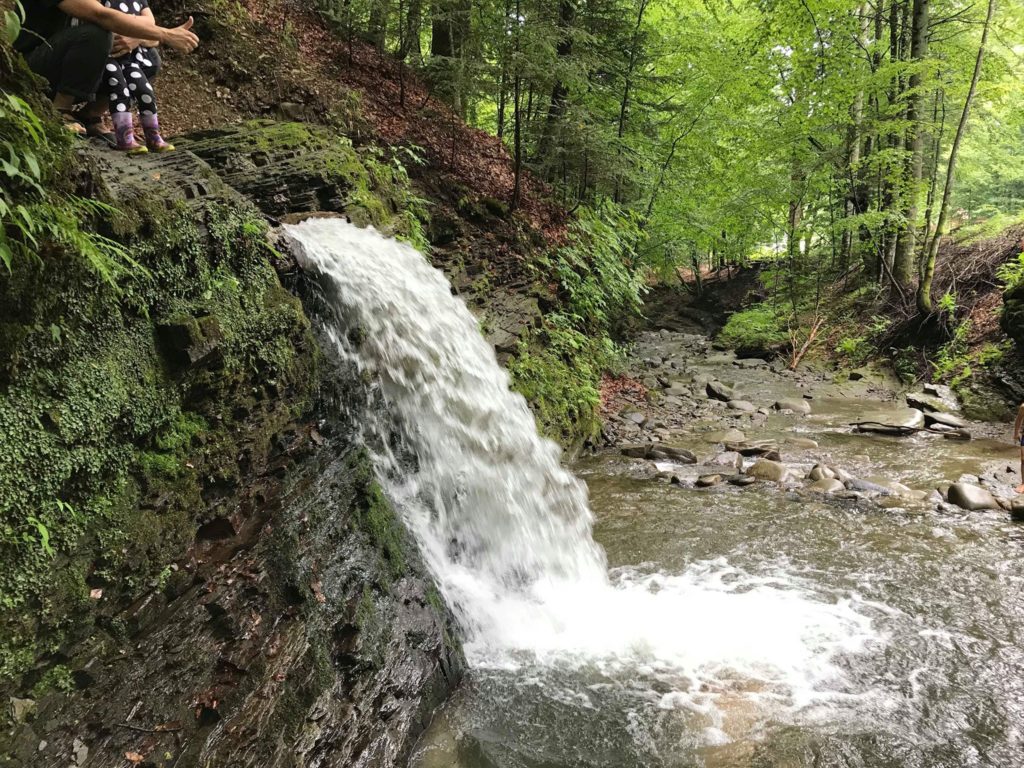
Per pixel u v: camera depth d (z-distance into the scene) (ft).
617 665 12.38
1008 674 11.97
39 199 7.40
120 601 8.19
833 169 47.14
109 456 8.41
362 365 14.80
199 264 10.73
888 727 10.61
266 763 8.00
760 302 62.49
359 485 12.28
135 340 9.09
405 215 23.15
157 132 14.67
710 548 17.60
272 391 11.82
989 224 43.45
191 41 12.82
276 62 26.63
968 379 34.68
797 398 36.76
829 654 12.67
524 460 19.39
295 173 18.81
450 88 30.01
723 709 11.09
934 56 41.98
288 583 9.78
